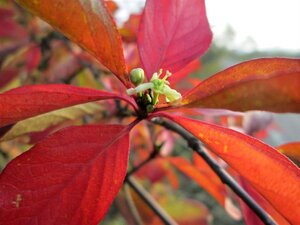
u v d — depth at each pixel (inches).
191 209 7.2
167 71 3.1
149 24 3.3
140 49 3.3
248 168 2.6
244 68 2.8
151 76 3.3
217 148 2.7
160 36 3.4
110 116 4.4
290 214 2.5
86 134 2.8
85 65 6.1
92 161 2.7
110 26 2.9
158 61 3.4
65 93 2.8
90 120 4.4
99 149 2.8
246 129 5.4
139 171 7.4
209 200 17.9
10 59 6.3
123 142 2.9
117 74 3.0
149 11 3.3
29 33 6.6
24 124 3.2
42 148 2.7
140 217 5.8
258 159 2.6
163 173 7.5
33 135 3.5
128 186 5.7
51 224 2.6
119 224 13.1
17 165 2.6
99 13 2.9
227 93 2.9
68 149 2.7
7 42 6.5
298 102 2.8
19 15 6.6
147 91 3.1
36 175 2.6
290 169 2.5
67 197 2.6
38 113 2.8
